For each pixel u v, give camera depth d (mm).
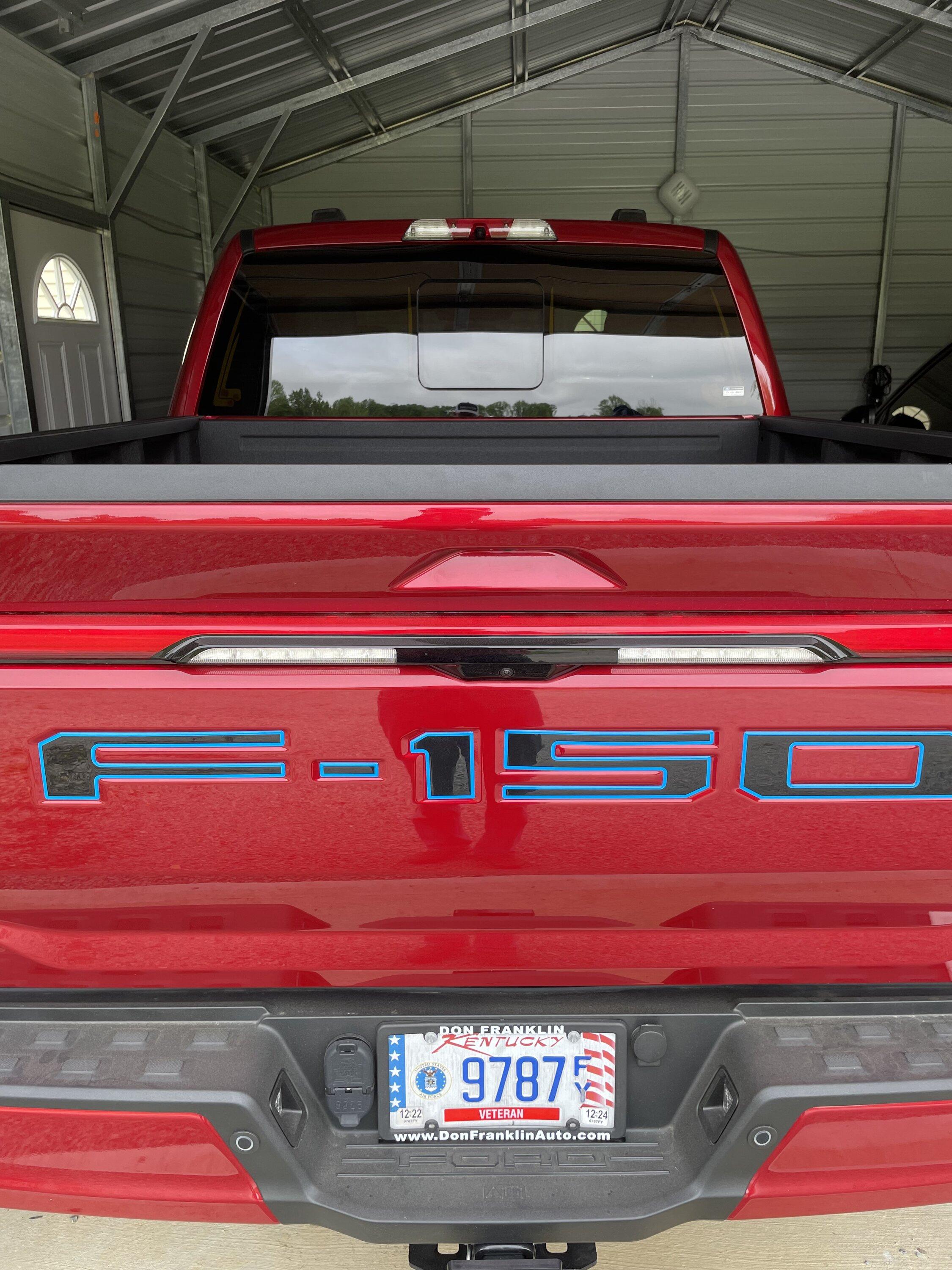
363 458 2789
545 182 11781
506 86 11375
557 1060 1271
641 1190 1225
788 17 10109
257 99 9039
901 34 9625
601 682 1155
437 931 1242
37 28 6047
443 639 1146
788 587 1126
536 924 1239
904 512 1068
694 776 1182
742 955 1266
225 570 1105
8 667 1156
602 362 2727
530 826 1191
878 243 11852
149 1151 1207
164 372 8648
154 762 1172
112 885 1217
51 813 1188
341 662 1149
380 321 2707
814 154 11609
